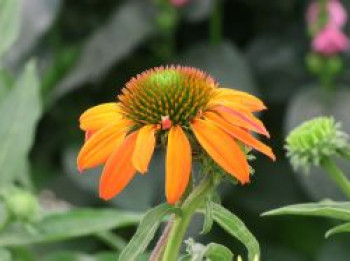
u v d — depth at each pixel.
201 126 0.39
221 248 0.39
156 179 0.91
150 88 0.41
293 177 0.97
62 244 0.90
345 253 0.91
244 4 1.06
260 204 0.96
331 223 0.93
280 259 0.95
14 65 0.96
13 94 0.65
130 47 0.96
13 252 0.68
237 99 0.41
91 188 0.92
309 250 0.96
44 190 0.97
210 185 0.38
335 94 0.94
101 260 0.65
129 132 0.40
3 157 0.64
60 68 0.99
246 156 0.39
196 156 0.39
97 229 0.58
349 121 0.92
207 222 0.38
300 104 0.93
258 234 0.97
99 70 0.95
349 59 1.01
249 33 1.08
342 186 0.50
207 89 0.41
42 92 0.98
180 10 1.00
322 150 0.50
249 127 0.39
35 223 0.58
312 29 0.94
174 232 0.39
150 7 0.99
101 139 0.39
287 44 1.03
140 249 0.38
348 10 1.02
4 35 0.67
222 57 0.99
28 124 0.64
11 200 0.58
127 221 0.59
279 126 1.00
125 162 0.38
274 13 1.05
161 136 0.40
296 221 0.97
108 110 0.41
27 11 0.94
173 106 0.40
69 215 0.59
